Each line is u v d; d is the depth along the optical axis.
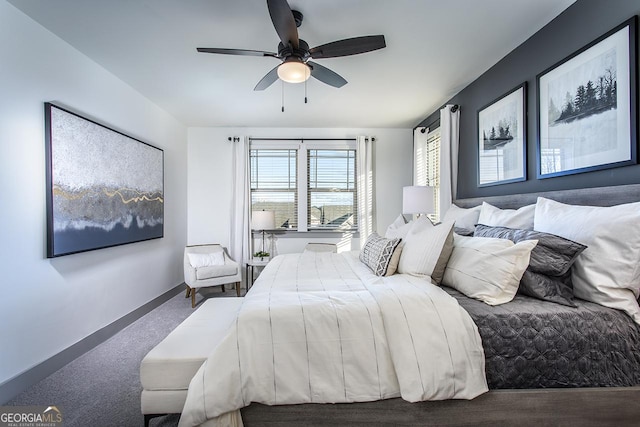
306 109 3.77
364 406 1.27
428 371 1.23
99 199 2.56
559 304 1.40
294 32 1.74
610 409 1.28
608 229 1.39
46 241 2.06
